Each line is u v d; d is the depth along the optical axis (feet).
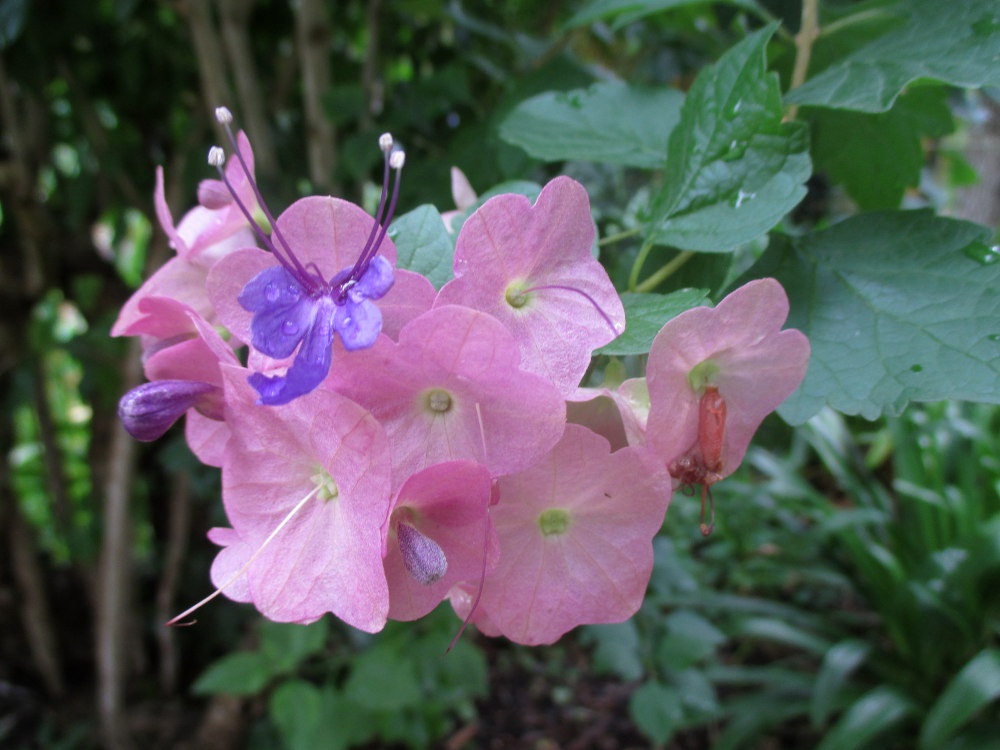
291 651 0.80
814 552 1.08
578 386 0.28
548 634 0.30
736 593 1.19
